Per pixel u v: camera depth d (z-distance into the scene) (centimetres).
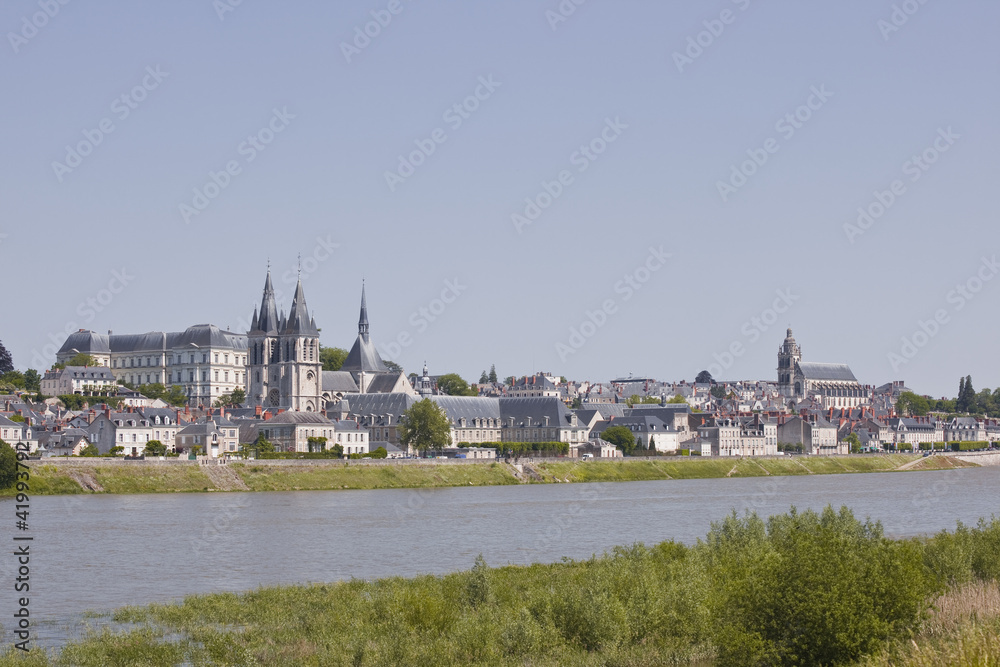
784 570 6750
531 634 7544
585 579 9231
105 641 7950
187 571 11675
